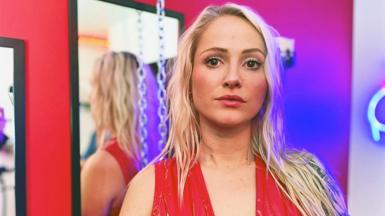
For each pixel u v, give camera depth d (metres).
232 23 0.62
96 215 1.09
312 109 1.66
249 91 0.59
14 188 0.95
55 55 1.02
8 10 0.94
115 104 1.11
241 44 0.60
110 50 1.09
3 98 0.92
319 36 1.67
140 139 1.17
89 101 1.06
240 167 0.64
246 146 0.64
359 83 1.77
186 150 0.64
